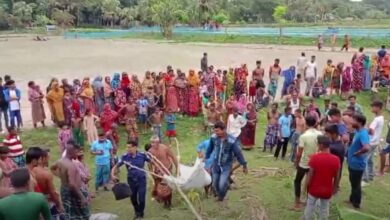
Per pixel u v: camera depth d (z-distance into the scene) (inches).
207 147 368.8
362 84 790.5
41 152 270.8
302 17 3838.6
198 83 668.1
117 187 339.0
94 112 609.3
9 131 411.8
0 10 3253.0
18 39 2495.1
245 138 543.2
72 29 3107.8
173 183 338.3
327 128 328.8
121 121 608.1
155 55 1558.8
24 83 994.1
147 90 617.3
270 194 393.1
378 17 4879.4
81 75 1128.8
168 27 2380.7
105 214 342.0
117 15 3511.3
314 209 302.4
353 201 355.9
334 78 762.8
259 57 1422.2
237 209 360.5
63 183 296.4
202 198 382.3
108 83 619.5
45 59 1489.9
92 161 491.5
